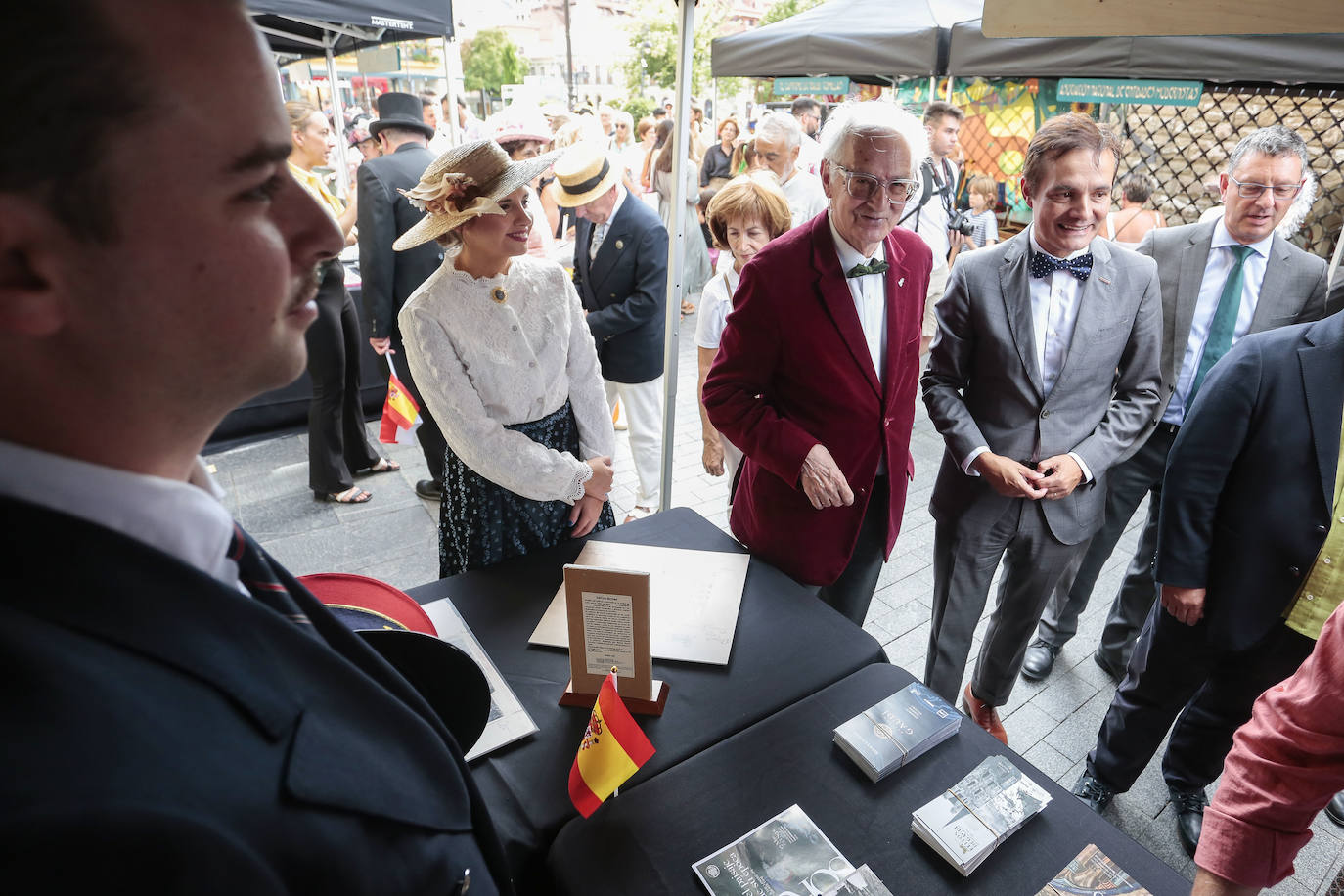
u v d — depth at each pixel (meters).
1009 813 0.89
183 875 0.26
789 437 1.52
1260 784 0.69
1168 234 2.10
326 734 0.37
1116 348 1.63
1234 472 1.35
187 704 0.30
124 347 0.29
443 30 2.97
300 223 0.34
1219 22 0.49
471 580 1.38
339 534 3.02
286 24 4.57
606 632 1.05
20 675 0.25
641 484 3.09
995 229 4.47
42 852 0.23
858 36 4.15
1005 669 1.90
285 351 0.35
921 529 3.12
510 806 0.93
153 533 0.34
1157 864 0.85
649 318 2.76
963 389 1.82
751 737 1.03
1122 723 1.67
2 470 0.30
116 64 0.25
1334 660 0.63
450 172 1.31
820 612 1.31
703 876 0.83
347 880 0.36
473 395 1.44
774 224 2.18
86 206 0.26
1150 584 2.11
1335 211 4.10
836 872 0.84
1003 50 3.54
